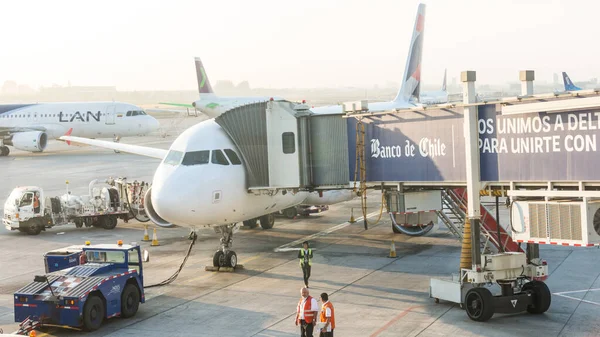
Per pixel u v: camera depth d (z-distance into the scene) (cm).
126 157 8375
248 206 2900
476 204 2122
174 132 13862
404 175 2411
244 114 2872
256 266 2941
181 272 2855
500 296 2092
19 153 9181
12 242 3641
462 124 2203
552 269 2752
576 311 2158
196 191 2684
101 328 2097
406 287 2509
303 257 2527
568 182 1928
